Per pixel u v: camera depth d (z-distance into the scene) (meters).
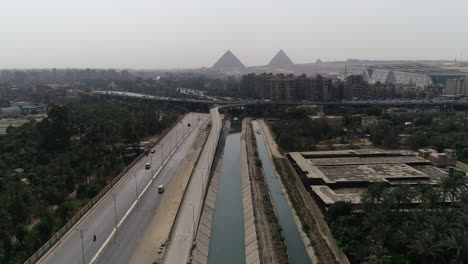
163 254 151.50
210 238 181.50
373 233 154.50
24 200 196.12
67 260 146.38
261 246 168.62
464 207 165.75
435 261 141.75
